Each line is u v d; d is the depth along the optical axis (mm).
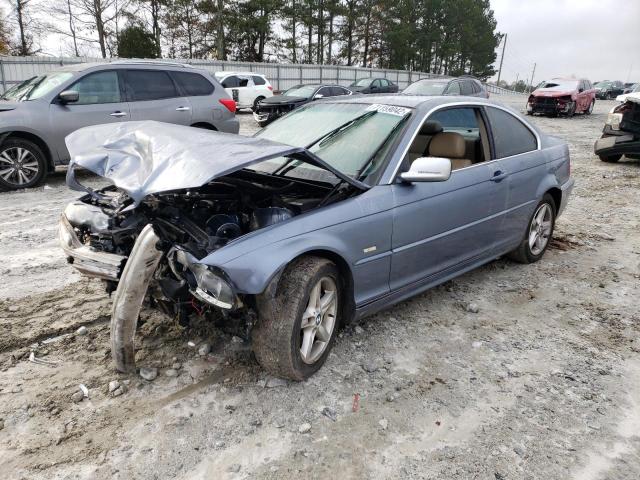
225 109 9633
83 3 34625
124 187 2629
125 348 2814
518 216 4547
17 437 2521
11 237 5492
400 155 3443
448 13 53344
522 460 2477
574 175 9852
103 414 2705
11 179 7734
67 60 25172
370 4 46469
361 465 2416
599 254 5434
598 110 27594
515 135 4594
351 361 3260
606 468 2443
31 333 3465
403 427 2684
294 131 4012
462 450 2533
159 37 39312
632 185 8914
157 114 8773
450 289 4434
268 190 3326
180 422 2660
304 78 36438
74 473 2312
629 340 3645
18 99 7992
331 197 3170
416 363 3273
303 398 2881
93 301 3959
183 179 2492
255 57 44000
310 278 2791
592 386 3086
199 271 2578
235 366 3148
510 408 2863
